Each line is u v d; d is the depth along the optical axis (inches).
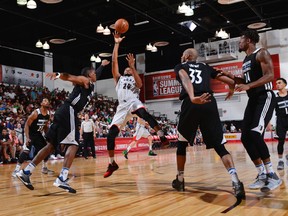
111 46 736.3
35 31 609.3
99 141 511.8
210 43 767.1
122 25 166.1
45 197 138.3
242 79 134.0
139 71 876.6
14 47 671.8
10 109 512.7
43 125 221.1
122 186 160.1
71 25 589.3
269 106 128.0
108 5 514.6
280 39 728.3
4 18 540.1
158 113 852.6
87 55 793.6
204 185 151.4
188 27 661.9
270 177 126.1
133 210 106.9
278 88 205.8
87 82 151.5
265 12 613.3
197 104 122.3
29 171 150.4
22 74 687.1
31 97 620.4
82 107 151.9
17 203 127.0
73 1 492.7
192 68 127.9
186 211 102.6
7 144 388.8
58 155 413.7
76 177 204.1
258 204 107.7
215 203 112.4
